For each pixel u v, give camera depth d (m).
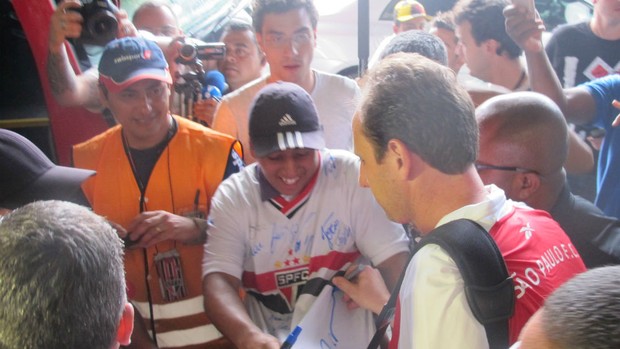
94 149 2.37
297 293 2.07
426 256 1.28
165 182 2.31
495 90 3.03
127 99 2.25
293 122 1.99
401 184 1.36
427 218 1.36
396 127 1.31
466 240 1.24
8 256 1.03
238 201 2.07
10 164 1.90
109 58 2.27
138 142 2.32
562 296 0.81
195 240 2.25
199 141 2.35
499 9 3.05
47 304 1.00
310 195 2.04
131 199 2.32
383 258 2.02
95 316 1.04
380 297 1.86
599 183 2.99
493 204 1.34
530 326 0.84
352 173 2.06
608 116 2.91
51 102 3.19
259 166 2.11
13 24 3.25
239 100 2.79
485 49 3.09
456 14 3.18
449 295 1.23
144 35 3.01
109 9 2.89
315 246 2.04
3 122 3.29
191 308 2.29
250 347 1.86
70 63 3.04
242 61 3.66
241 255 2.08
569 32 3.42
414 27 3.57
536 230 1.37
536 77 2.76
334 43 5.32
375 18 5.25
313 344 1.83
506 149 1.70
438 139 1.29
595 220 1.82
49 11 3.17
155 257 2.26
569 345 0.75
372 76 1.40
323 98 2.81
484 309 1.20
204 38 4.44
